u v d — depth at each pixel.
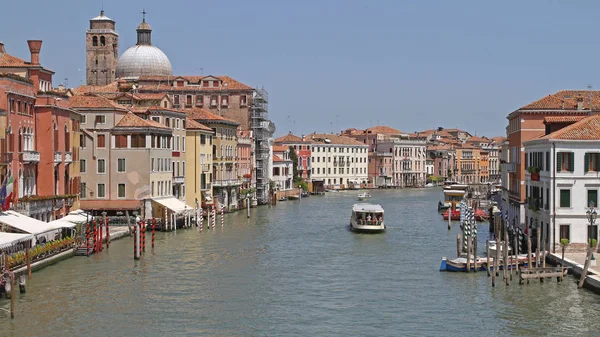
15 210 51.25
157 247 60.03
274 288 44.12
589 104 64.50
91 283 44.62
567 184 48.16
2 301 40.00
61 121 59.31
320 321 36.94
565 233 48.44
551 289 41.97
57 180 58.91
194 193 86.44
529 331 34.84
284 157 144.88
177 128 82.62
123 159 73.00
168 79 118.25
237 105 116.25
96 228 56.16
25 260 46.56
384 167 186.00
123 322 36.47
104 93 102.00
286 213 97.88
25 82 54.75
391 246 62.03
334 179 173.38
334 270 49.94
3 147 49.34
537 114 63.88
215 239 66.00
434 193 157.00
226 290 43.47
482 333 34.69
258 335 34.59
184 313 38.25
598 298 39.88
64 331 34.88
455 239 67.06
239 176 106.50
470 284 44.16
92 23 134.38
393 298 41.31
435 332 34.97
